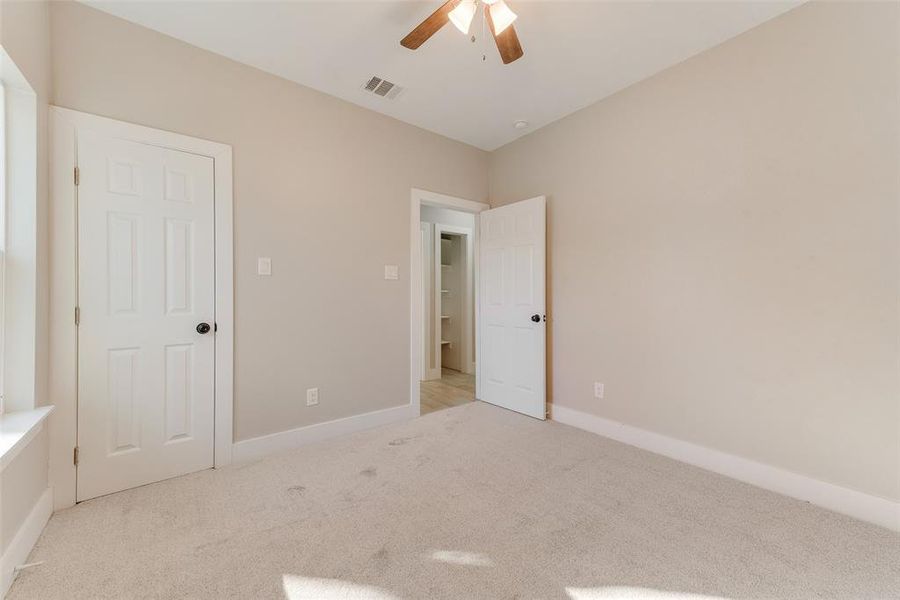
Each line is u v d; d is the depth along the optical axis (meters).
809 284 1.93
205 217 2.24
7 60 1.42
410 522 1.73
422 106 2.94
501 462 2.37
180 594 1.31
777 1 1.90
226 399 2.31
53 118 1.79
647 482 2.12
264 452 2.47
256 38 2.17
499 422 3.12
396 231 3.14
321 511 1.82
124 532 1.64
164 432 2.11
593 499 1.94
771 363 2.05
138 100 2.04
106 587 1.34
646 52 2.30
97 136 1.91
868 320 1.77
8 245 1.61
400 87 2.68
